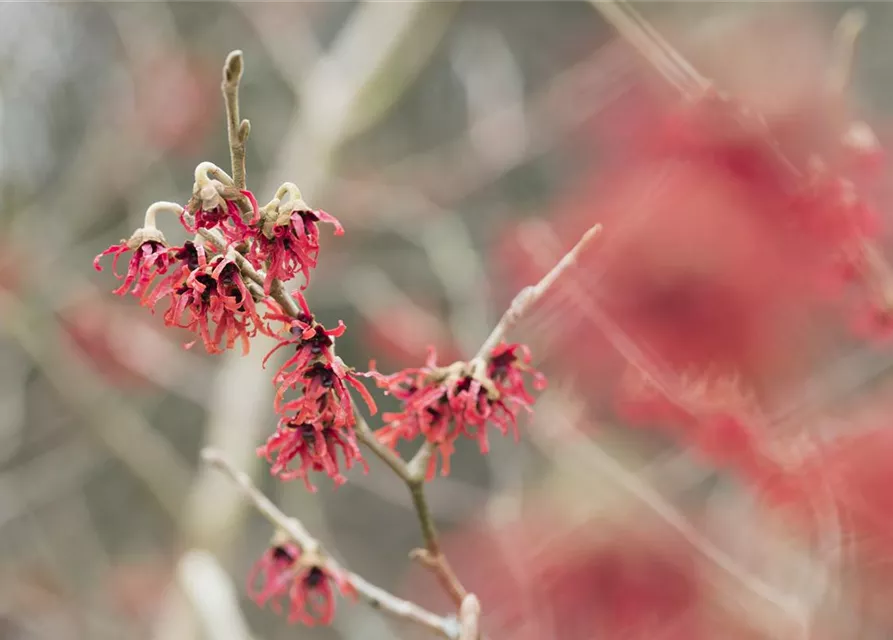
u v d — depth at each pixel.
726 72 4.50
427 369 1.53
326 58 5.96
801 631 3.24
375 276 6.18
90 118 7.01
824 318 3.73
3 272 5.73
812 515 3.28
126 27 6.47
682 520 3.52
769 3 5.14
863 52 6.46
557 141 6.65
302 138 5.73
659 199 3.69
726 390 3.39
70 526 7.19
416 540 7.76
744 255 3.29
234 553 6.82
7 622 6.38
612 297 3.88
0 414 6.48
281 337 1.39
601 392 4.61
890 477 3.13
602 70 5.79
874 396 3.66
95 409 5.79
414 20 5.62
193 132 6.56
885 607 3.19
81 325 5.90
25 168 6.77
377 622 5.93
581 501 4.99
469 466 6.92
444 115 8.04
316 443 1.41
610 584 4.75
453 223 6.25
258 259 1.29
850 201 2.73
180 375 6.14
